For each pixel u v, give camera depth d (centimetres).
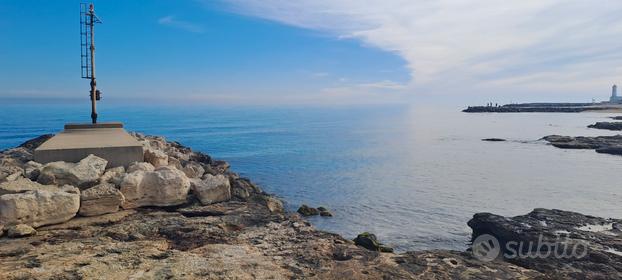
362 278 809
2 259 821
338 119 19050
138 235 1024
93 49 2181
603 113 16800
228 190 1428
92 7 2169
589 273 1132
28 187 1133
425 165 4544
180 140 8238
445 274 861
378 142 7488
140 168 1412
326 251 952
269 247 974
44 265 784
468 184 3409
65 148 1399
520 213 2480
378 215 2439
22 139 7888
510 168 4216
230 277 763
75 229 1064
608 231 1566
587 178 3581
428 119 17588
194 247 966
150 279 734
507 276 880
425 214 2455
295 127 12788
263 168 4453
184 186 1345
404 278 822
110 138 1730
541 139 6800
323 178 3788
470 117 16762
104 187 1211
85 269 766
